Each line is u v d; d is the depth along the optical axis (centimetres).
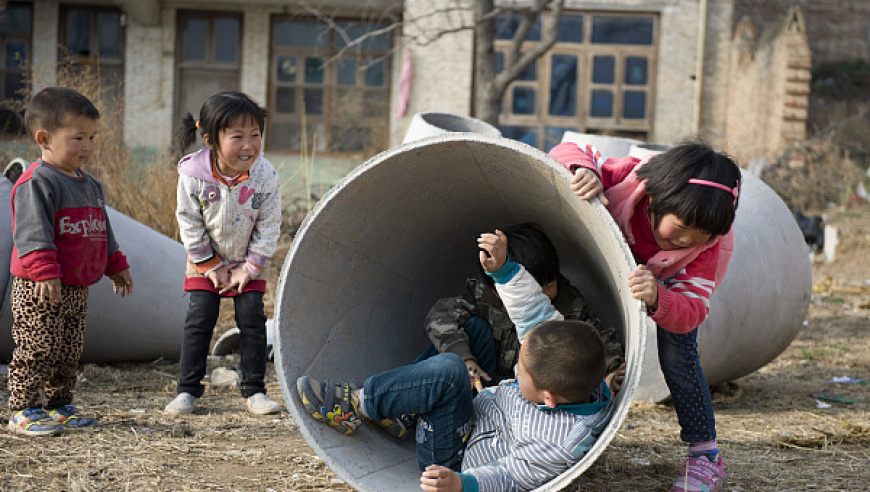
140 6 1512
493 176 295
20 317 336
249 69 1614
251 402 395
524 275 287
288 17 1622
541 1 1049
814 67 2406
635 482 309
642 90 1658
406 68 1549
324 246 292
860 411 441
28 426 339
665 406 430
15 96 1575
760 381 518
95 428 355
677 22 1633
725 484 309
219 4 1598
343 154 1606
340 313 313
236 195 375
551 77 1666
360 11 1609
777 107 1566
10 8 1580
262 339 396
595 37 1656
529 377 259
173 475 301
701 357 406
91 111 337
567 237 333
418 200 313
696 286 272
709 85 1673
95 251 346
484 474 251
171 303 496
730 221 246
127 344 489
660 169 250
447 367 277
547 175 264
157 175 758
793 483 312
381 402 277
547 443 252
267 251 388
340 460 267
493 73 1079
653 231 260
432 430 282
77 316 348
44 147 335
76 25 1596
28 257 322
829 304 848
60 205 335
